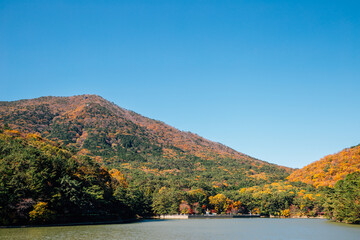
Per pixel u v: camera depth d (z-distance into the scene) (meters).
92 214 137.88
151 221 186.00
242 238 96.69
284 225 154.25
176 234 105.12
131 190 195.88
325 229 125.44
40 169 123.25
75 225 125.94
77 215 132.38
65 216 125.56
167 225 148.75
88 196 133.00
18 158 120.56
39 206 110.69
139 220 196.25
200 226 145.75
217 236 101.56
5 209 105.31
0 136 146.38
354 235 102.69
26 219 111.44
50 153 142.88
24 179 114.44
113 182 187.25
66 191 124.88
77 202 125.44
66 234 93.25
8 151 127.81
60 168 132.00
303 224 160.00
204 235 103.88
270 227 140.50
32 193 114.00
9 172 113.19
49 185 123.00
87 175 149.75
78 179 140.50
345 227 133.75
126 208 180.62
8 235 87.75
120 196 169.12
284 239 94.19
